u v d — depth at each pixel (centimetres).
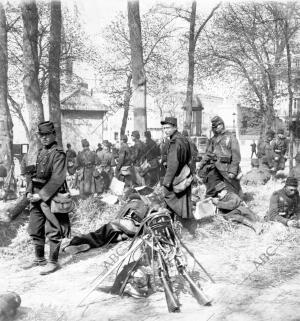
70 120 3291
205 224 671
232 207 706
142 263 434
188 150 622
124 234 499
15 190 1051
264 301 389
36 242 532
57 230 513
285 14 1531
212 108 3966
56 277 484
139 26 1180
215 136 766
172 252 414
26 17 793
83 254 560
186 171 617
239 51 2203
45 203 517
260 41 2105
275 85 2095
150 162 1021
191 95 2020
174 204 615
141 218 475
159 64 2559
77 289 442
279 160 1330
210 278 443
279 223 665
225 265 507
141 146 1044
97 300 412
